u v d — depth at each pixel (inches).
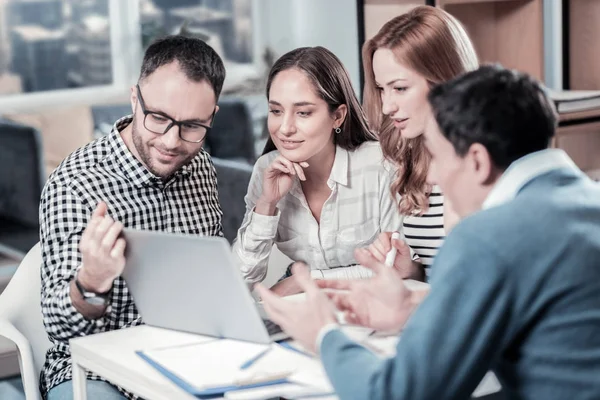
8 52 267.3
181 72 81.3
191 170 92.3
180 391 61.9
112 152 88.0
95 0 278.1
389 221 98.1
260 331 69.1
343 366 55.7
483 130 55.6
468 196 58.3
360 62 157.9
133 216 87.3
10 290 91.0
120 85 283.9
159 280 71.7
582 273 52.5
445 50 86.9
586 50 161.5
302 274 61.9
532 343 53.7
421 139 91.2
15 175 233.8
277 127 91.3
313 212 98.3
